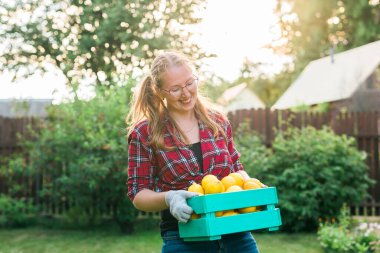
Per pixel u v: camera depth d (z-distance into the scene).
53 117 8.87
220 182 2.52
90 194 8.02
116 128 7.81
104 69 12.32
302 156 8.18
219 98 11.70
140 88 2.70
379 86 19.03
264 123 9.62
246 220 2.50
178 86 2.54
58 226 8.85
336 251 6.55
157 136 2.59
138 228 8.55
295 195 7.90
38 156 8.40
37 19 12.54
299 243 7.19
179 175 2.60
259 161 8.27
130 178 2.64
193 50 11.99
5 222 8.98
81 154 7.94
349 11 25.53
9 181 9.40
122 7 11.73
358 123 9.75
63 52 12.51
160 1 12.23
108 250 6.92
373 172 9.74
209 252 2.58
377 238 6.38
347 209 8.27
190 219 2.48
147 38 12.20
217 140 2.70
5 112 23.69
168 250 2.60
